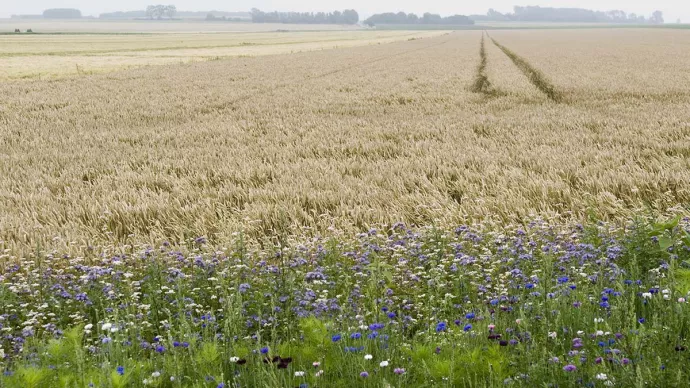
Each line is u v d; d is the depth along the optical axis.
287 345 4.58
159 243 9.12
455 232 9.02
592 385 3.80
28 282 7.20
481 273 7.05
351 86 33.59
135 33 182.25
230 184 12.20
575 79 34.06
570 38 117.25
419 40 121.19
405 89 31.59
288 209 10.35
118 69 50.25
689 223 8.20
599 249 7.20
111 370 4.02
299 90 32.16
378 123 20.70
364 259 7.38
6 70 47.97
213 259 7.84
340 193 11.24
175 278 6.95
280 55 71.50
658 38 111.25
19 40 111.81
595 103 24.84
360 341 4.61
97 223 10.14
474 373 4.00
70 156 15.99
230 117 23.05
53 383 3.87
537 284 5.96
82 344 5.35
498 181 11.91
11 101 28.08
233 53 77.62
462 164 13.53
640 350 3.95
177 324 5.93
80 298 6.26
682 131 16.84
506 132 18.16
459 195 11.75
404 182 12.23
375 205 10.63
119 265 7.64
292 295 6.06
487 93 30.28
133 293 6.61
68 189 12.32
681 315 4.49
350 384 4.11
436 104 25.47
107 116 23.88
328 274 7.24
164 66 51.78
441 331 5.09
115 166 14.40
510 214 9.91
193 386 3.93
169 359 4.37
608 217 9.68
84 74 45.22
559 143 16.09
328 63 54.75
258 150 16.22
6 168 14.55
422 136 18.05
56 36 139.12
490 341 4.59
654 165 12.56
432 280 6.46
